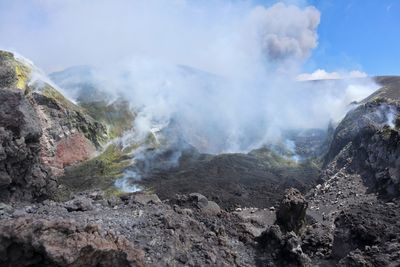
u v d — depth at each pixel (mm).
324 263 21016
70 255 12016
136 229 17984
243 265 18438
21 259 12070
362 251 18703
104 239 13461
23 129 21438
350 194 35750
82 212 19250
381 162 35906
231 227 22656
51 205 19609
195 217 22703
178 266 16109
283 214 25859
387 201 29953
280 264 19266
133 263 13867
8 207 17641
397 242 18750
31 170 22438
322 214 32438
